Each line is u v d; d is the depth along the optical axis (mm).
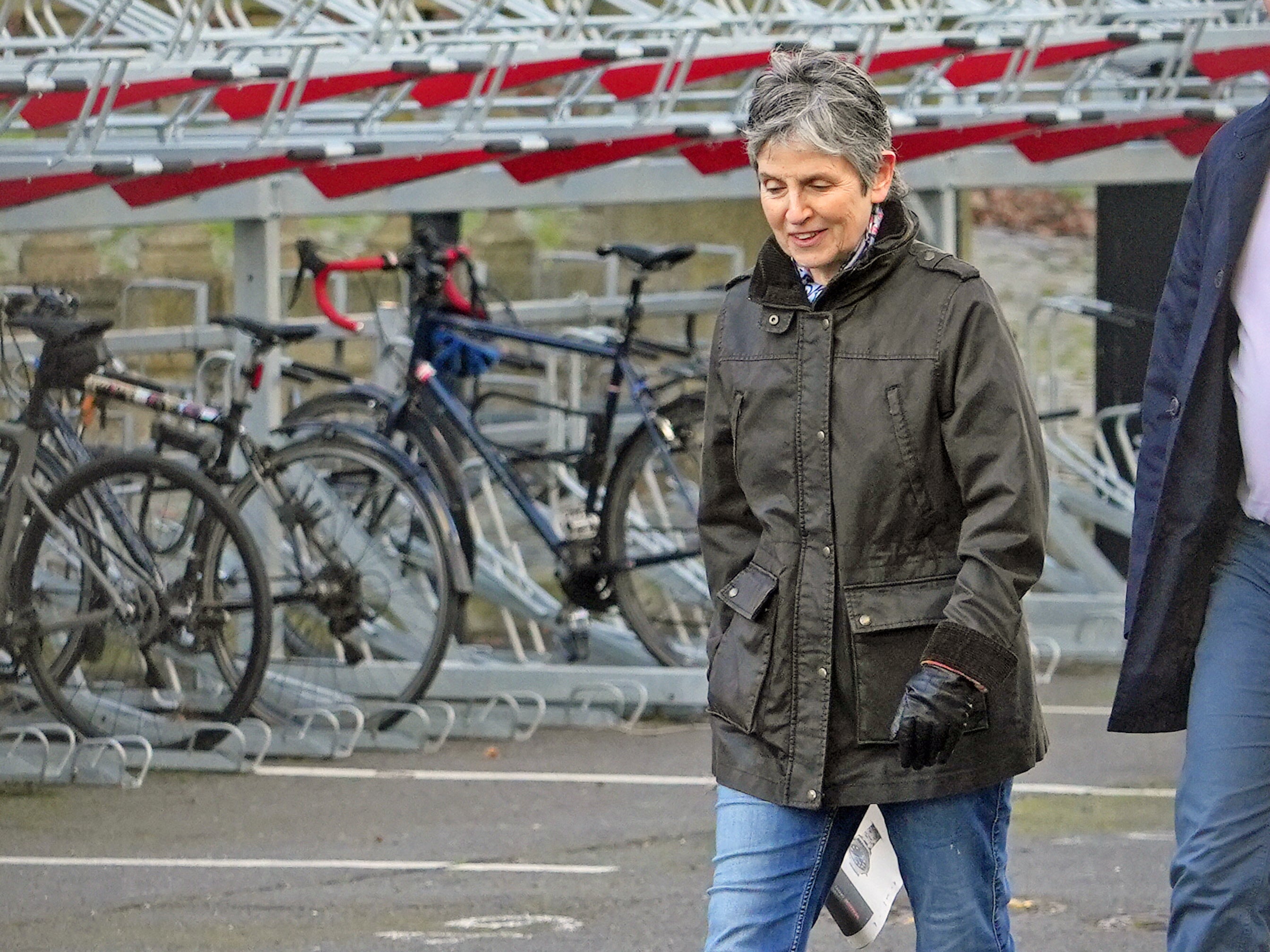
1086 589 35656
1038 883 21469
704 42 28344
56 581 26812
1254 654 13969
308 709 28703
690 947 19281
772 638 12797
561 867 22219
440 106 28484
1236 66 31469
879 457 12562
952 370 12492
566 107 28594
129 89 25078
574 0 29281
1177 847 14227
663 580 31078
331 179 28062
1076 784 25891
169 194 26562
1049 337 36562
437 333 29750
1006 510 12312
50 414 26953
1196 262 14352
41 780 26250
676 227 45250
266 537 28969
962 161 34906
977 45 28719
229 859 22594
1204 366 14047
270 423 30984
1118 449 39250
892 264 12672
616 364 29922
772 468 12844
